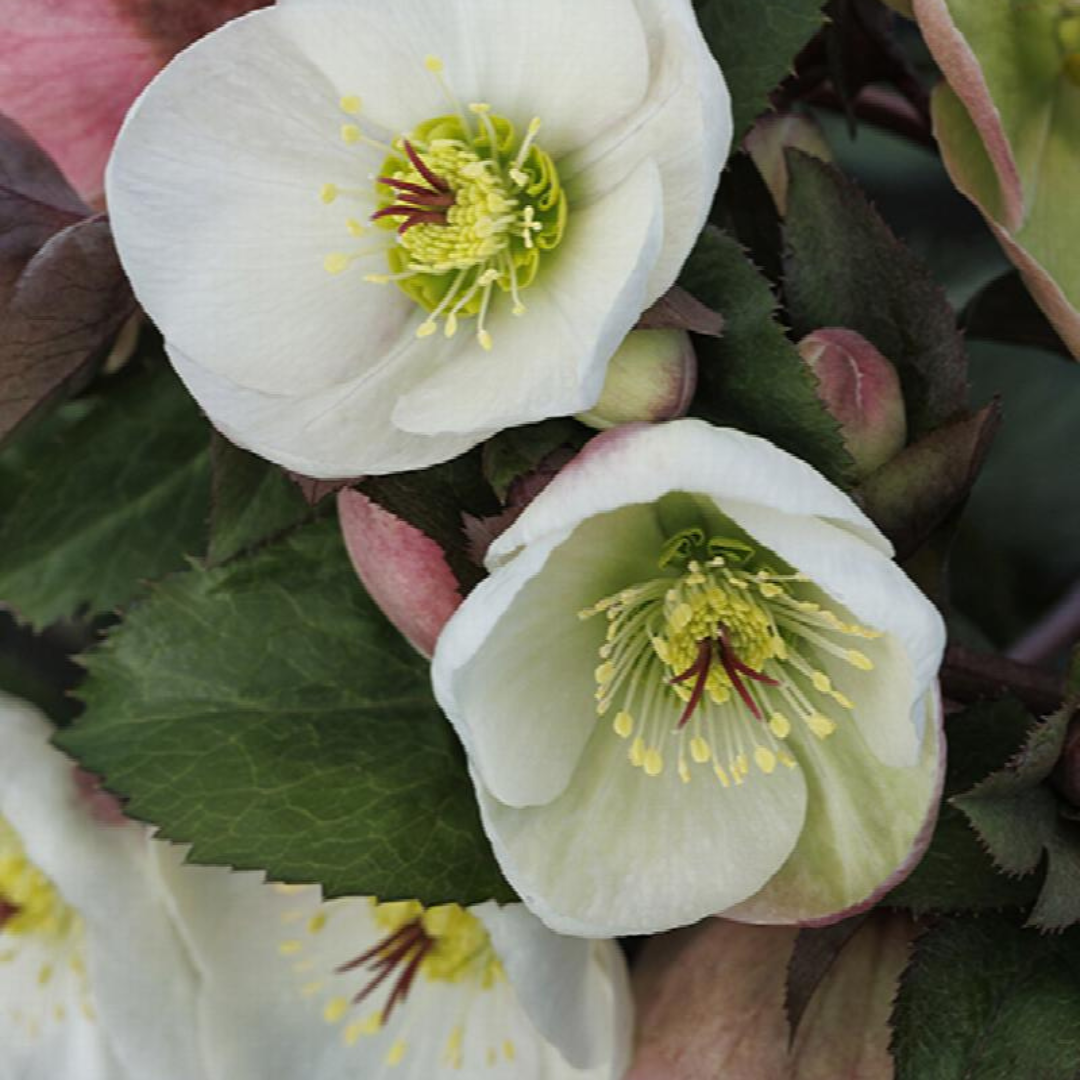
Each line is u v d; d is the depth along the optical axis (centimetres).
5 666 57
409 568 45
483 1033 49
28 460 54
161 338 52
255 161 44
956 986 45
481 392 44
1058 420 60
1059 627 56
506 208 44
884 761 44
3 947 49
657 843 45
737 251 44
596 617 45
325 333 44
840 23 50
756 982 48
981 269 58
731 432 42
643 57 43
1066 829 44
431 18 44
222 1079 48
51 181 46
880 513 44
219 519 47
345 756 47
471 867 47
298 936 49
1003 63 47
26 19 47
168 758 47
